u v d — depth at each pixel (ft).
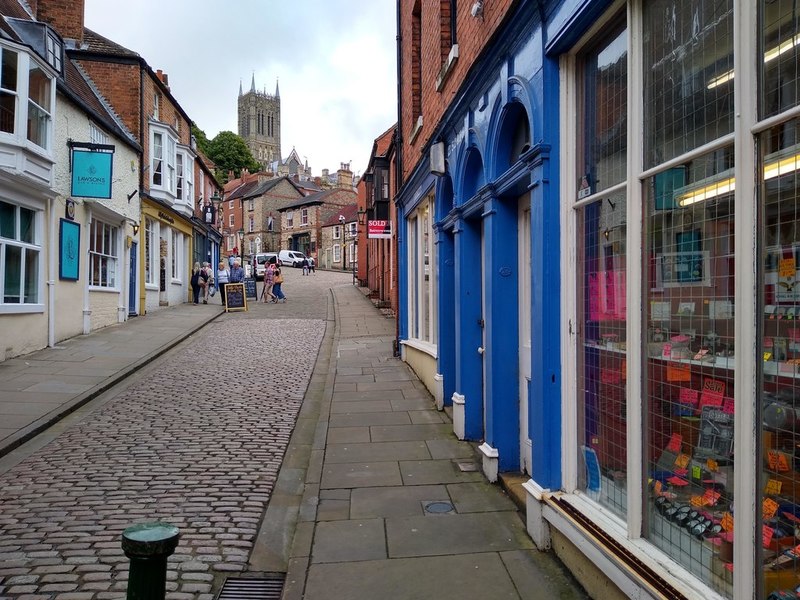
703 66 9.46
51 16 60.39
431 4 28.43
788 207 7.70
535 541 13.94
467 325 22.48
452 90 23.93
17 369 33.65
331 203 200.44
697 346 9.49
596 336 12.75
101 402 28.73
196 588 12.48
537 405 14.10
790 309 7.65
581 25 12.42
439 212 26.78
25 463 20.02
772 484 7.84
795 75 7.63
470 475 18.69
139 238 62.18
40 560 13.35
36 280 39.29
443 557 13.38
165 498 17.11
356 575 12.65
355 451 21.18
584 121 13.47
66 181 42.83
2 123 34.81
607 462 12.18
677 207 10.02
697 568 9.27
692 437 9.54
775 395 7.84
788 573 7.54
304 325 61.62
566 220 13.61
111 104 60.95
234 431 24.00
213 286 103.50
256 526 15.53
